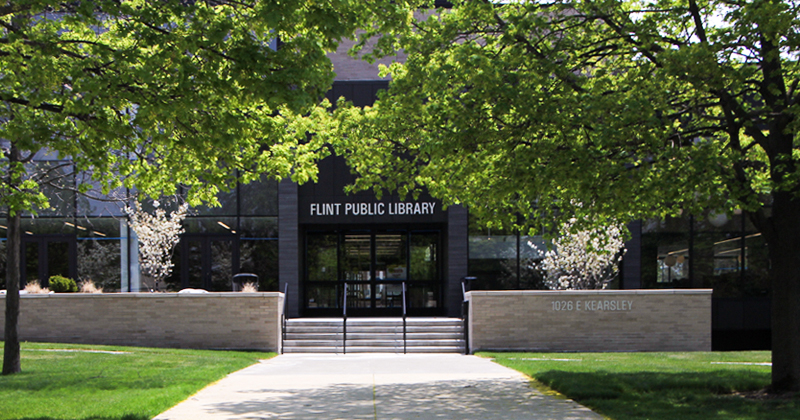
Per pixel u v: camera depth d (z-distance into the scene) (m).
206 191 11.45
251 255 22.80
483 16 10.66
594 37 11.20
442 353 18.83
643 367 13.45
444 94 10.22
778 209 10.06
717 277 22.66
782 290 9.98
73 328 18.77
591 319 18.89
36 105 7.89
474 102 9.65
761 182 11.71
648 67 9.87
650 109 8.70
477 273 22.69
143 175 10.88
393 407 8.94
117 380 11.44
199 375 12.12
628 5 11.77
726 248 22.73
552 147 9.41
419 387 11.00
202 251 22.86
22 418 7.98
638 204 10.82
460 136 9.52
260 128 9.52
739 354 17.08
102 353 15.84
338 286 24.27
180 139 8.77
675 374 11.91
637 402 9.01
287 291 22.25
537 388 10.77
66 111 7.68
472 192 12.18
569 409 8.66
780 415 8.02
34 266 22.70
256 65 7.57
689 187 8.52
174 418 8.08
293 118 11.31
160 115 8.03
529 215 12.59
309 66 7.74
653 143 8.73
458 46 10.28
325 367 14.54
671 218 22.75
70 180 22.36
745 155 11.07
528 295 18.86
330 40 7.64
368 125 12.02
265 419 8.00
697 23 10.21
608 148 9.41
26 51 8.34
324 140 12.02
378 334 19.66
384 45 10.62
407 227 24.45
